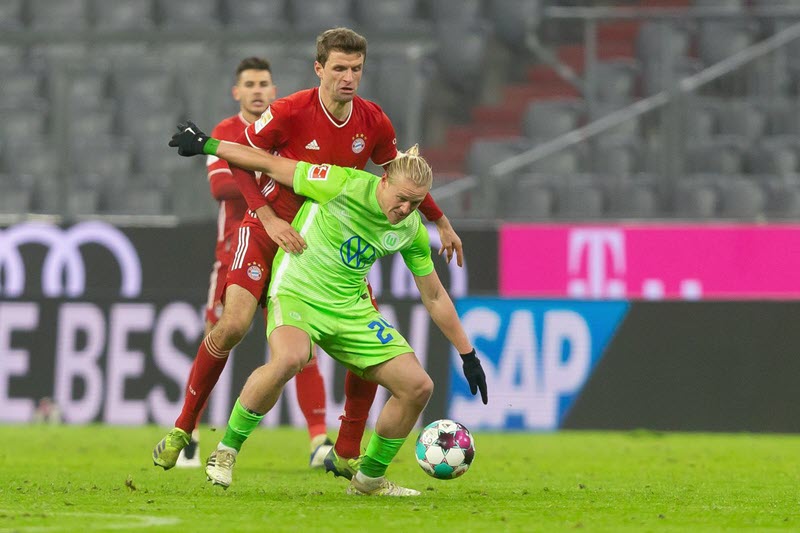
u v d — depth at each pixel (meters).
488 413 41.66
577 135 49.28
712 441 37.03
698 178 49.38
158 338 42.97
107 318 43.34
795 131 51.59
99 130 57.09
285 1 62.00
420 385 18.05
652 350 41.62
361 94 51.59
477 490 20.53
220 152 18.80
